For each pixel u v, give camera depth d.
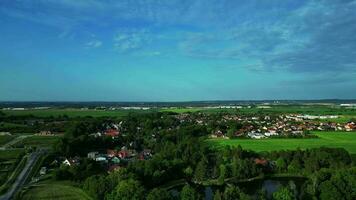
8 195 178.38
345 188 163.00
